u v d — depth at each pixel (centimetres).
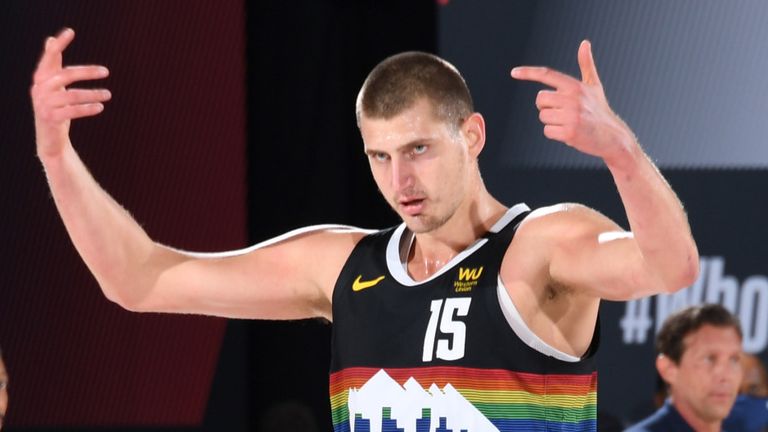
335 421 923
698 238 1588
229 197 1752
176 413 1756
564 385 859
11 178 1731
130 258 945
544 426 854
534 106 1583
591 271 823
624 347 1606
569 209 884
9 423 1747
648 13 1579
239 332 1753
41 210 1736
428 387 868
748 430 1563
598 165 1584
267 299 970
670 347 1516
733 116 1573
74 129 1734
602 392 1605
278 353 1802
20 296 1745
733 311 1592
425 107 845
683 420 1507
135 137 1742
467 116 872
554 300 866
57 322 1752
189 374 1758
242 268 971
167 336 1759
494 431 852
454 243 903
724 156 1577
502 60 1591
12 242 1739
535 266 861
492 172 1590
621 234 825
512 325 855
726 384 1495
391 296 901
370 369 895
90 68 829
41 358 1752
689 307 1529
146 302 972
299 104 1786
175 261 973
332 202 1788
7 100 1722
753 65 1569
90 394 1758
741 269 1586
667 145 1581
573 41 1584
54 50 823
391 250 927
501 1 1591
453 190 861
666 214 746
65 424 1755
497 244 885
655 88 1579
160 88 1744
